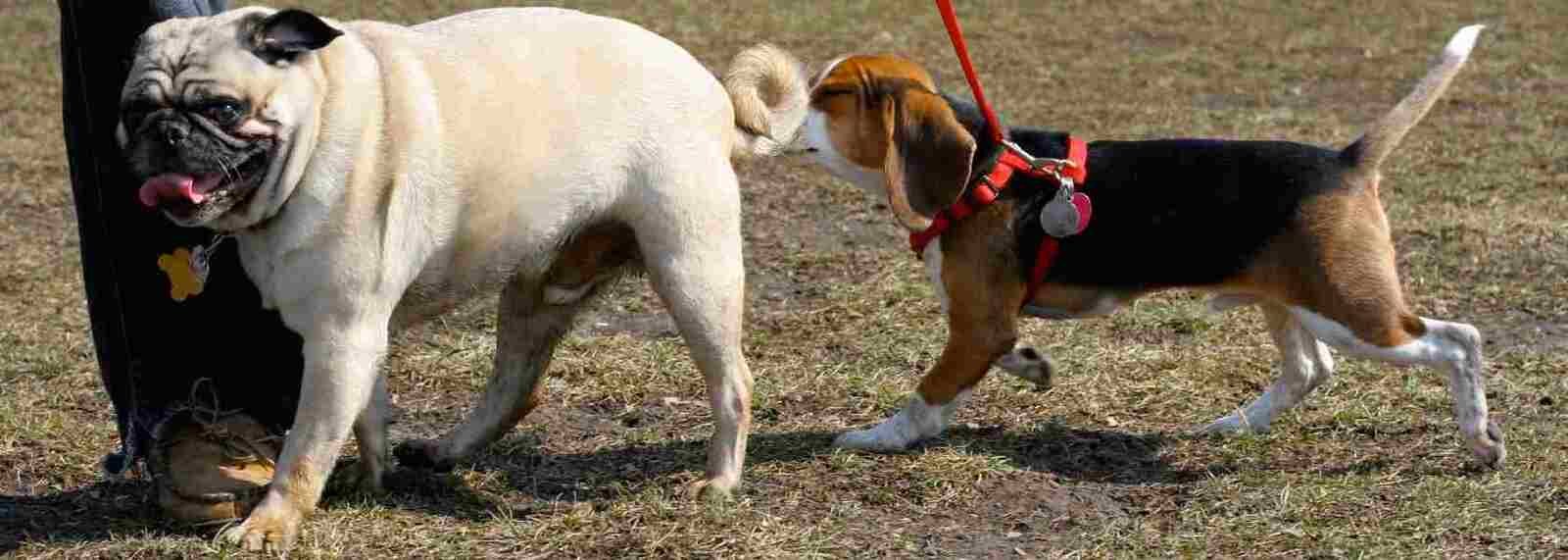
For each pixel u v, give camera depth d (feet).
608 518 12.46
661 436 14.98
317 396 11.33
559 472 13.96
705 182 12.32
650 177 12.12
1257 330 18.22
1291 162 13.74
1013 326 14.33
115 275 12.23
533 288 13.29
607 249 12.72
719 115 12.55
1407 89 36.29
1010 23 44.96
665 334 18.57
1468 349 13.61
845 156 14.84
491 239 11.67
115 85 11.93
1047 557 11.95
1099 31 43.88
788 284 20.98
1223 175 13.82
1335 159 13.79
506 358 13.76
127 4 11.78
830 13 46.01
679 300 12.38
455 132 11.25
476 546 11.95
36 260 21.59
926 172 14.15
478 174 11.37
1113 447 14.70
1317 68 38.93
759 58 13.23
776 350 17.83
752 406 15.85
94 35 11.86
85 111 12.03
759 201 25.68
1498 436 13.67
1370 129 13.78
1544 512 12.68
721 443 13.00
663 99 12.19
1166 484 13.74
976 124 14.47
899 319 18.92
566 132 11.76
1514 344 18.07
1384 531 12.28
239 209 10.69
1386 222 13.80
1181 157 14.01
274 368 12.52
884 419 15.58
